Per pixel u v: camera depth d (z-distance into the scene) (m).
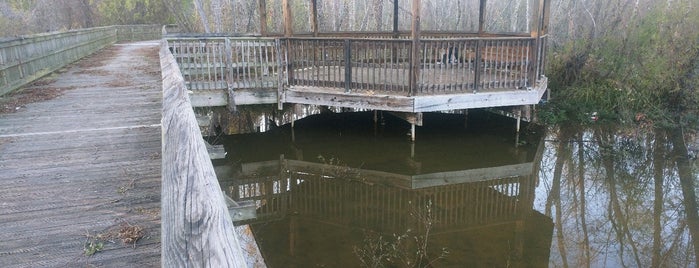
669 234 5.95
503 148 8.92
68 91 7.14
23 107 5.95
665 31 12.15
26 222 2.77
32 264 2.32
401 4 27.17
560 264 5.05
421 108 7.80
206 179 1.73
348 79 8.14
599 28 13.84
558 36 16.38
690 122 10.68
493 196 7.13
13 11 24.17
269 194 7.25
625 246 5.60
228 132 10.48
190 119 2.67
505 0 25.89
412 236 5.64
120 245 2.51
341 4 23.53
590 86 12.16
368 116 11.16
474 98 8.09
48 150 4.16
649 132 10.03
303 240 5.58
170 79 4.46
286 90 8.69
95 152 4.11
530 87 8.45
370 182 7.53
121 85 7.74
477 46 7.92
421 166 8.06
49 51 9.32
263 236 5.73
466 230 5.87
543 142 9.62
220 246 1.16
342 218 6.26
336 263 4.93
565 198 7.18
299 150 8.99
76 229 2.69
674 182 7.66
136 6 30.27
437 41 7.74
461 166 8.10
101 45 17.08
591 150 9.26
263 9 10.46
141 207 2.99
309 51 8.47
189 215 1.44
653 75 11.49
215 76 8.48
